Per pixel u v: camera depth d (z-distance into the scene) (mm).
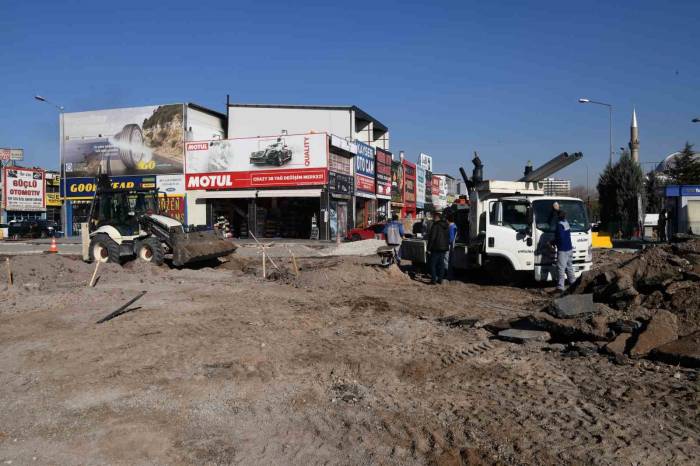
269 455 4059
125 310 9508
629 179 40844
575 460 3879
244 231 38000
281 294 11398
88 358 6547
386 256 15398
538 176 13336
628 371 5824
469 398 5191
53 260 15289
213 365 6254
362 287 12508
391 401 5152
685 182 55875
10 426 4582
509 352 6777
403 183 56688
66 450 4121
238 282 13352
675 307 7055
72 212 42000
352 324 8492
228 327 8203
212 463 3928
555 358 6457
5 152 51750
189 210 38156
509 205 12742
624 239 38188
